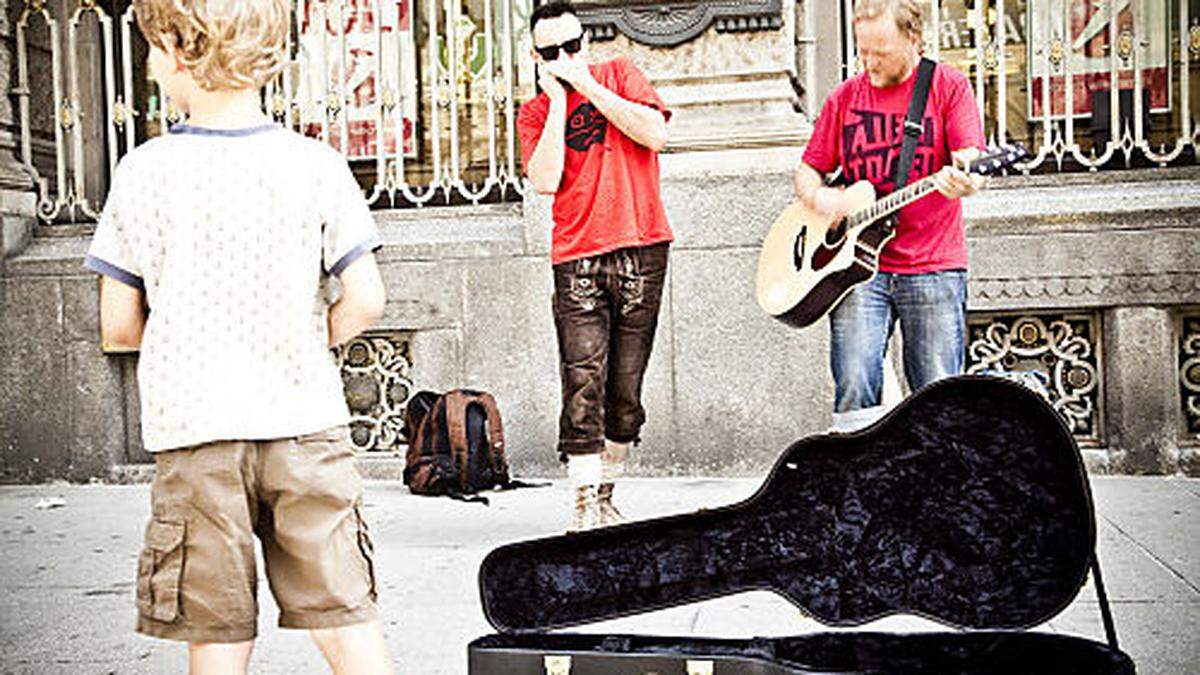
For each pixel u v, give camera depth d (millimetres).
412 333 7066
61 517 6133
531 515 5664
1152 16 6914
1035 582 2766
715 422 6527
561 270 4785
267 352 2234
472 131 7930
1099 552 4480
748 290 6469
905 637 2854
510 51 7207
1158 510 5262
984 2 7250
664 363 6570
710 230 6500
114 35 8367
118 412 7406
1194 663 3150
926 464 2809
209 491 2197
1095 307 6312
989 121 7266
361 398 7211
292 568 2281
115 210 2287
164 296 2229
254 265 2234
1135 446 6242
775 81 6527
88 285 7352
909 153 3918
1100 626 3516
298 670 3330
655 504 5703
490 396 6465
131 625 3900
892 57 3910
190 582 2209
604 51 6695
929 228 3973
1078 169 6797
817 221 4098
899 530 2850
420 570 4535
